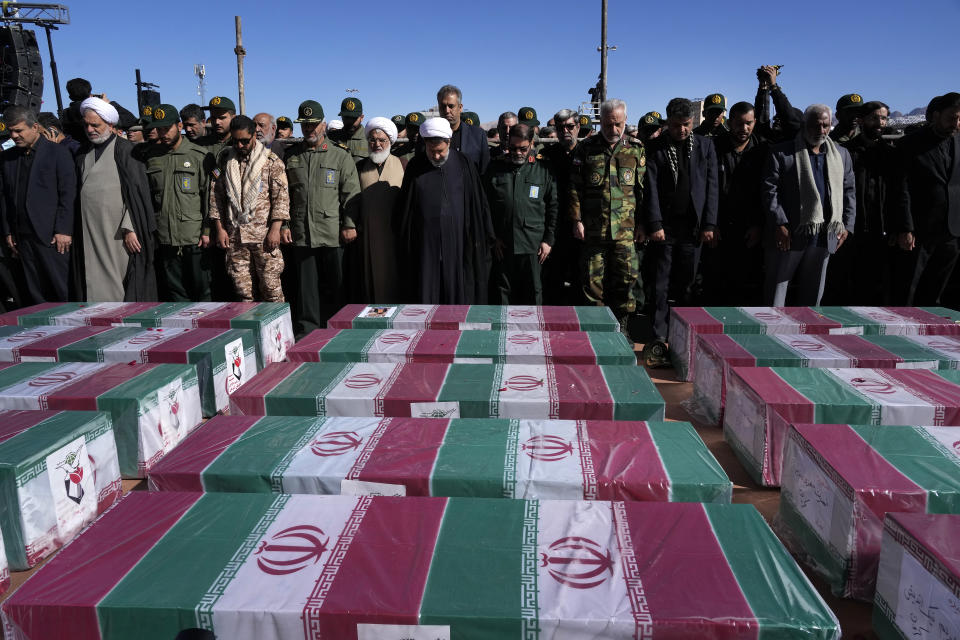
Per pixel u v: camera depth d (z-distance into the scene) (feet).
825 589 6.79
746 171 17.70
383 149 18.54
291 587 4.82
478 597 4.68
